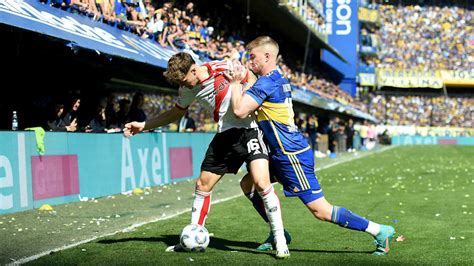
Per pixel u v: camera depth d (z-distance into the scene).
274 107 4.83
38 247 5.31
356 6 47.00
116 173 10.32
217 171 5.07
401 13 54.66
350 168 17.94
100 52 9.45
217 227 6.62
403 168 17.94
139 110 12.29
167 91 18.22
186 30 16.09
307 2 30.31
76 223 6.82
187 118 15.89
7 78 11.10
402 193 10.57
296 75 31.06
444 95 53.09
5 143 7.57
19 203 7.81
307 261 4.73
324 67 46.16
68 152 8.98
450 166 18.98
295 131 4.90
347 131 34.62
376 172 16.17
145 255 4.93
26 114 11.29
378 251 5.06
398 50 54.31
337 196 10.06
